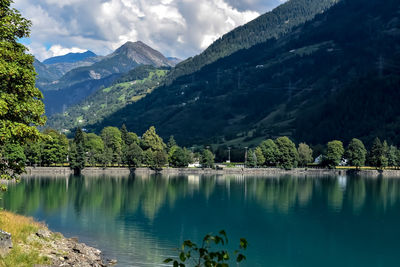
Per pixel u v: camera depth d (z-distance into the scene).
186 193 135.12
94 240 63.19
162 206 105.69
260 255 61.78
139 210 97.25
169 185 159.38
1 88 36.38
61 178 172.25
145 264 50.50
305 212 102.50
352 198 130.50
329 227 84.88
